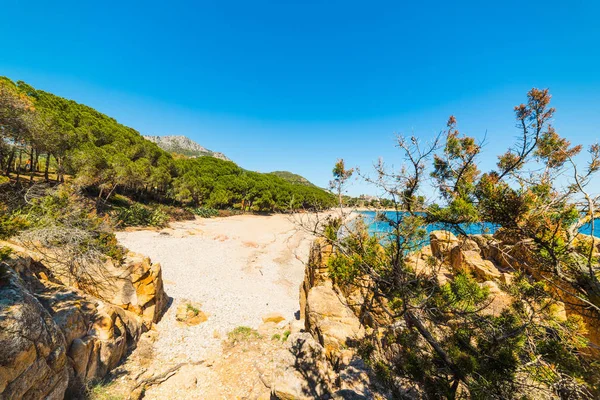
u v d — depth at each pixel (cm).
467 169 362
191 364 991
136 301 1134
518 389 308
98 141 3688
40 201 1081
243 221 4734
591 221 270
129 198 3897
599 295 257
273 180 7575
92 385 707
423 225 339
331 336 842
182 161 6075
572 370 303
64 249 950
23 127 1739
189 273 2031
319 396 584
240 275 2203
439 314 414
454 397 347
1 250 584
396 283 385
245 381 901
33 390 474
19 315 471
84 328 750
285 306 1758
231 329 1321
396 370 453
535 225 279
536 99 315
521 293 402
